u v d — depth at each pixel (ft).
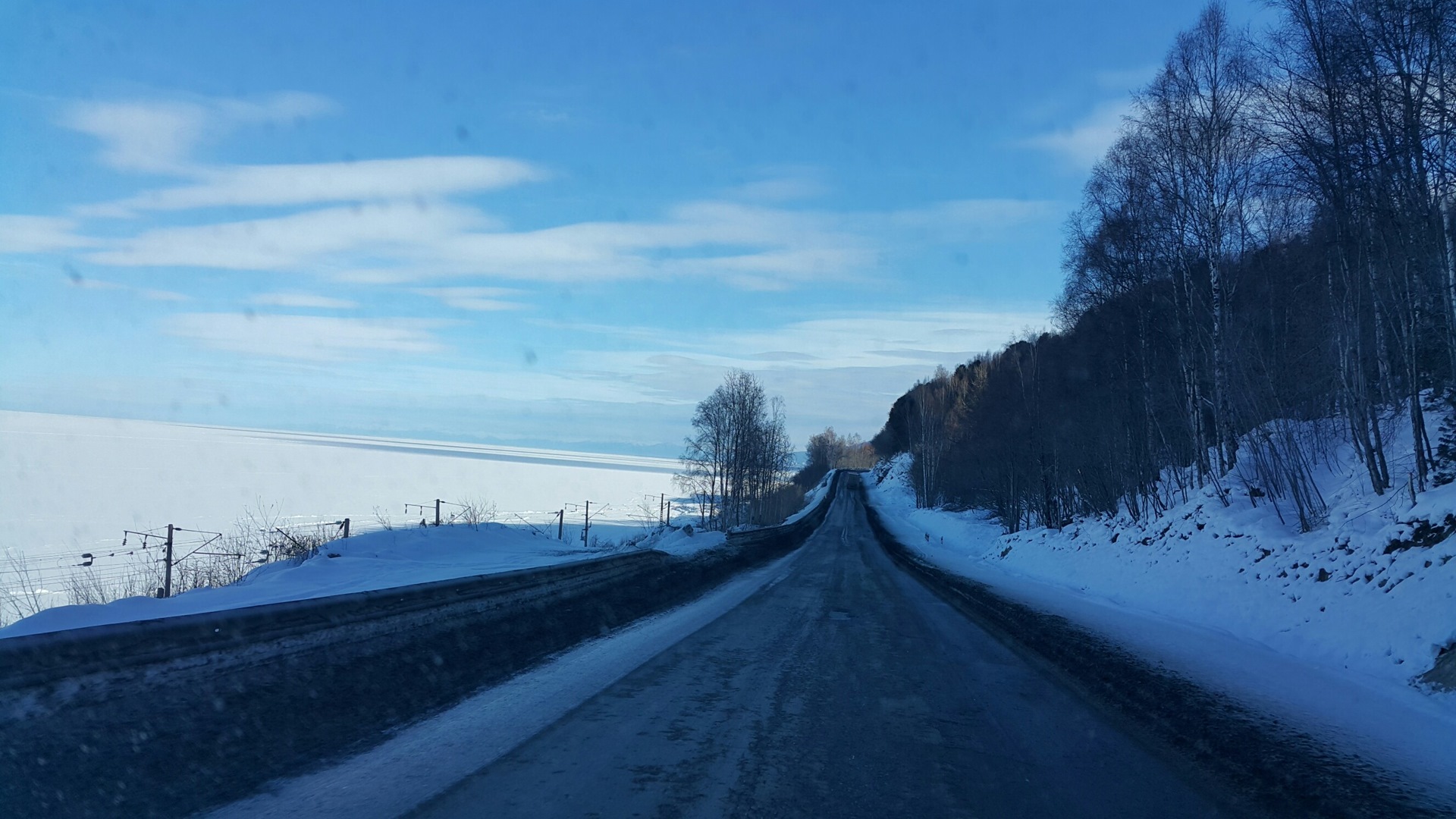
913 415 342.23
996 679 31.22
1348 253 53.57
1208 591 51.13
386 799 15.72
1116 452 96.73
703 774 18.15
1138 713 25.95
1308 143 50.85
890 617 49.85
